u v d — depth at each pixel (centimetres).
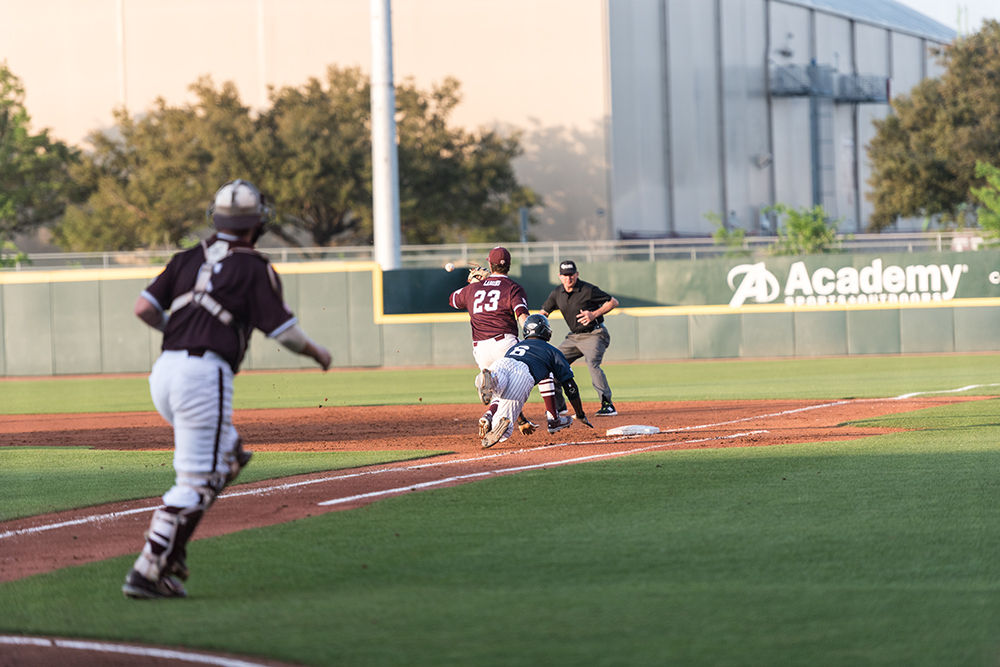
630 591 1228
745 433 2797
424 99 11856
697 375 5441
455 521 1675
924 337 6619
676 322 6794
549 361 2562
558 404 2916
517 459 2395
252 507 1859
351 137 11425
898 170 12725
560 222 12412
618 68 12450
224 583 1326
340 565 1403
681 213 13088
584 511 1728
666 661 988
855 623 1090
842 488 1888
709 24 13475
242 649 1055
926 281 6612
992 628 1067
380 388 5231
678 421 3183
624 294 6850
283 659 1023
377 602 1212
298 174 11038
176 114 11700
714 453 2397
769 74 14138
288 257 9106
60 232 12281
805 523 1587
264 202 1311
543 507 1773
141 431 3462
